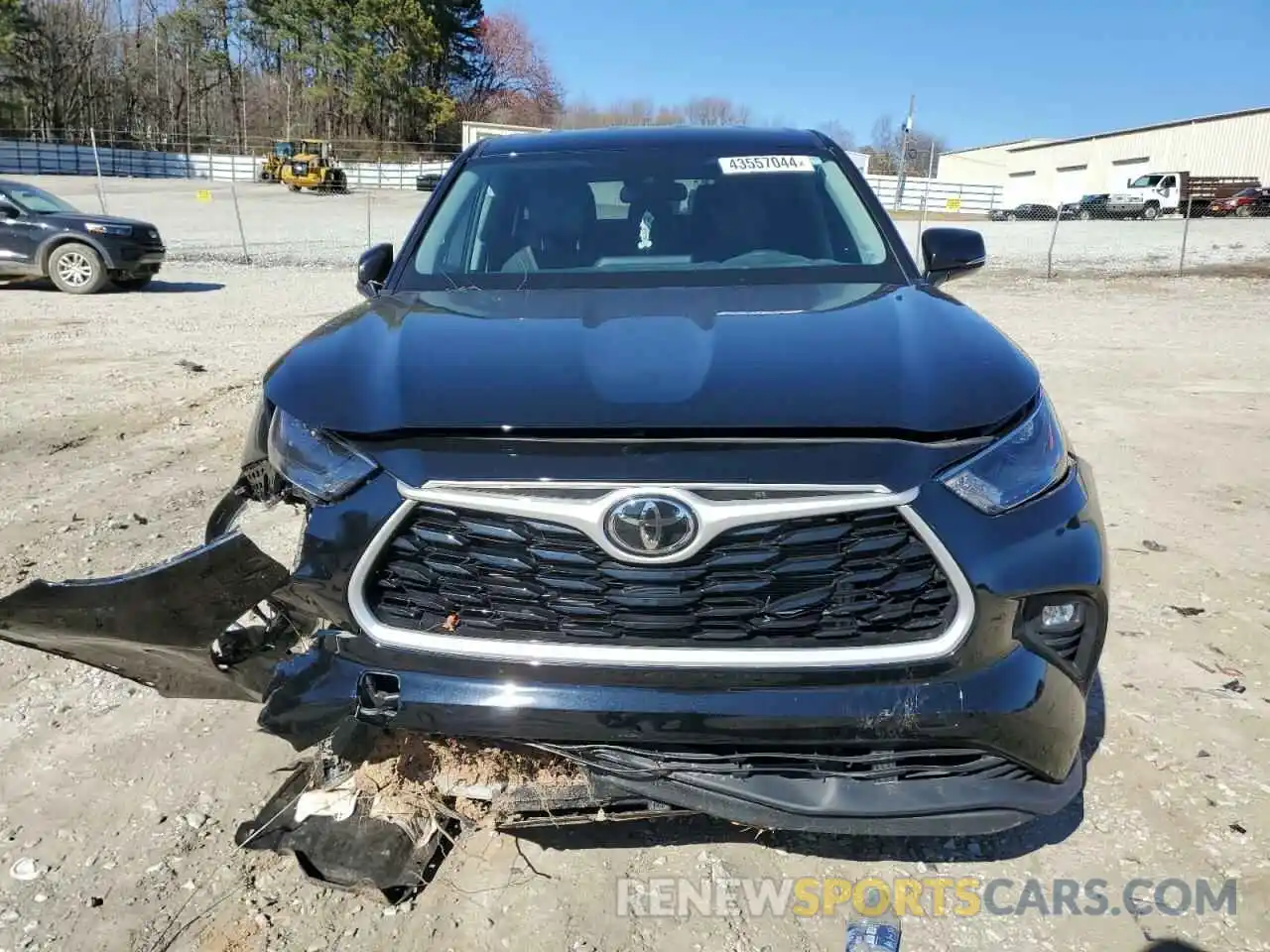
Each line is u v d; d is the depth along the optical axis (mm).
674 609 1839
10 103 60875
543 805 2086
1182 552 4121
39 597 1897
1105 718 2838
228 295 12977
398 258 3146
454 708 1869
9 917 2072
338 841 2119
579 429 1856
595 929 2064
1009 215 38531
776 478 1798
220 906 2115
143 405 6676
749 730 1820
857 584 1829
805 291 2711
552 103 75625
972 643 1845
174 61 71500
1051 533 1914
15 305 11492
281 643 2145
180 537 4137
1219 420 6441
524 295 2754
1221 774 2572
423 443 1908
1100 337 10047
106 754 2637
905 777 1938
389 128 64000
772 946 2031
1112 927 2076
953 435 1887
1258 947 2016
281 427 2098
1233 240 23594
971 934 2066
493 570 1881
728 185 3277
